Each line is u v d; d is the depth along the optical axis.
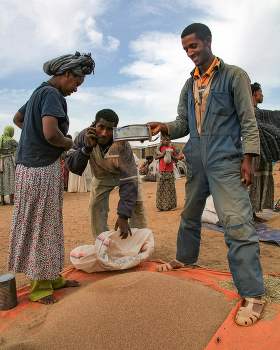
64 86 2.50
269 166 4.74
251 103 2.20
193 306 2.01
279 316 1.94
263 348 1.67
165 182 6.60
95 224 3.44
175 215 6.14
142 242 3.24
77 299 2.20
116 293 2.07
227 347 1.68
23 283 2.94
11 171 8.12
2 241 4.49
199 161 2.48
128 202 2.99
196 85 2.47
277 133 3.61
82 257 2.99
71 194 10.03
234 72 2.23
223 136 2.27
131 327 1.81
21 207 2.36
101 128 2.76
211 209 5.20
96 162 3.08
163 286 2.11
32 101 2.35
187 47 2.33
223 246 3.98
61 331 1.86
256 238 2.12
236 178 2.23
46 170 2.35
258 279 2.06
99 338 1.77
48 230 2.36
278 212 5.67
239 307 2.06
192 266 2.98
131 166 2.99
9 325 2.10
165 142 6.62
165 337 1.76
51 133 2.21
